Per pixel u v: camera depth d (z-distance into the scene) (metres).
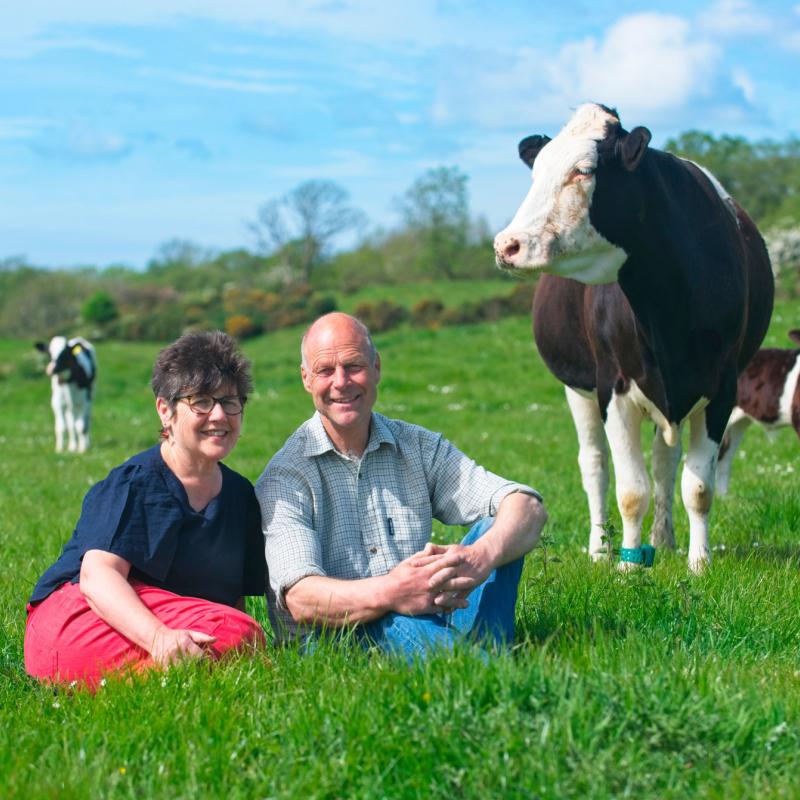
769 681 3.81
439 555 4.12
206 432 4.21
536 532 4.37
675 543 7.03
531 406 19.39
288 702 3.56
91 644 4.09
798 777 3.02
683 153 66.31
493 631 4.15
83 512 4.30
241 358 4.29
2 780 3.11
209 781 3.11
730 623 4.58
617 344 6.19
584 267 5.51
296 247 80.62
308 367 4.37
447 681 3.41
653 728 3.16
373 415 4.61
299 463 4.44
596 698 3.29
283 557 4.23
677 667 3.74
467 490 4.54
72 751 3.32
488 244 77.19
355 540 4.46
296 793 2.99
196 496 4.36
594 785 2.93
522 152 5.80
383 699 3.39
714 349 6.12
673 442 6.25
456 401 20.72
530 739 3.13
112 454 15.93
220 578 4.39
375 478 4.50
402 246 79.69
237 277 90.44
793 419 10.04
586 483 7.32
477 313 46.97
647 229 5.59
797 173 64.69
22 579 6.02
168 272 107.62
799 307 25.62
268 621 5.03
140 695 3.64
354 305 59.41
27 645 4.29
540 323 7.60
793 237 45.16
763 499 8.12
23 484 11.98
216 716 3.43
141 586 4.21
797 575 5.63
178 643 3.93
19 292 77.00
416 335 30.59
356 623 4.14
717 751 3.14
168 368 4.20
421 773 3.05
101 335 55.19
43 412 25.64
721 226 6.25
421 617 4.16
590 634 4.41
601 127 5.43
